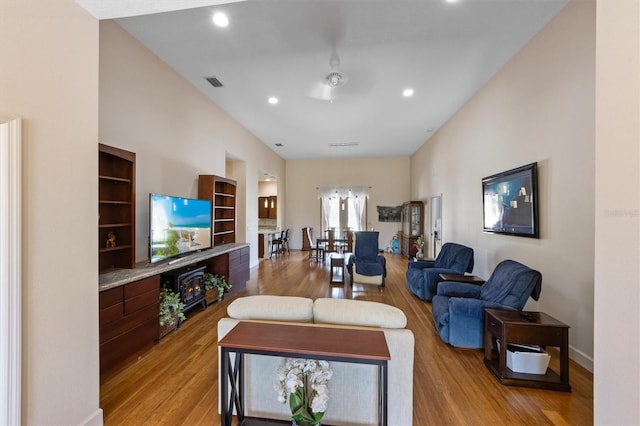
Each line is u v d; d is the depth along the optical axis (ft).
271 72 11.78
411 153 28.09
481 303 8.46
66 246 4.81
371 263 15.72
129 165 8.76
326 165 30.99
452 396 6.43
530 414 5.85
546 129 9.01
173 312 9.75
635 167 3.07
